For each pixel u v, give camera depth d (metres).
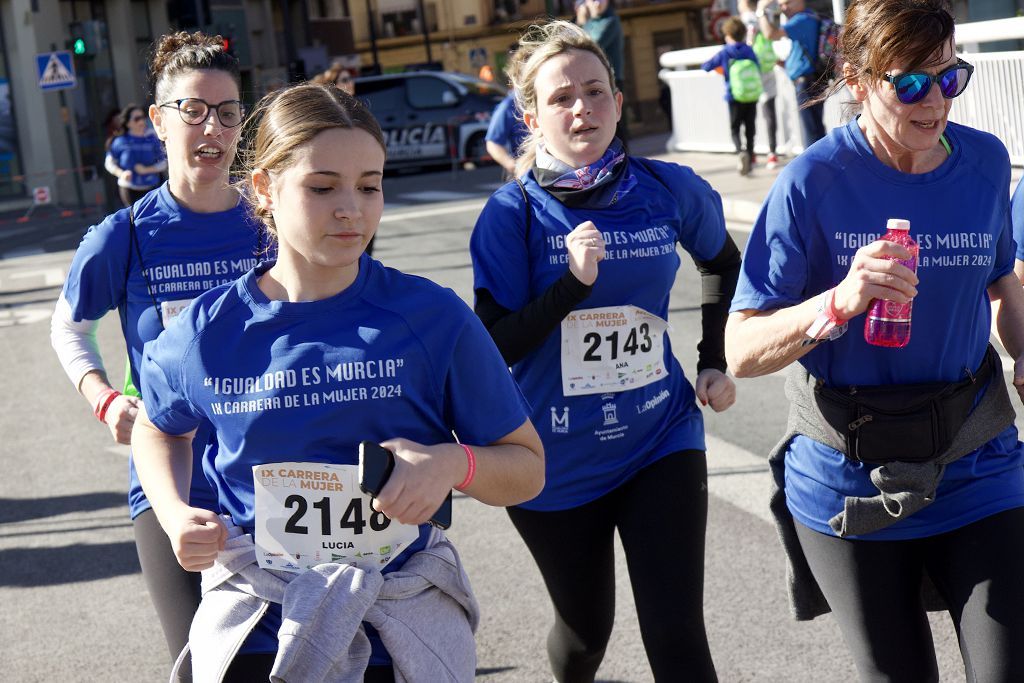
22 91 28.20
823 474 2.82
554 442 3.28
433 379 2.22
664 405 3.33
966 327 2.79
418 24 53.78
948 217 2.75
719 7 27.23
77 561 5.29
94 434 7.48
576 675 3.45
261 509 2.24
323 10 52.09
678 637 2.96
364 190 2.14
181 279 3.35
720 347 3.58
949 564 2.72
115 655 4.33
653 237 3.31
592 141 3.32
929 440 2.72
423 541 2.30
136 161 15.01
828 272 2.81
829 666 3.77
